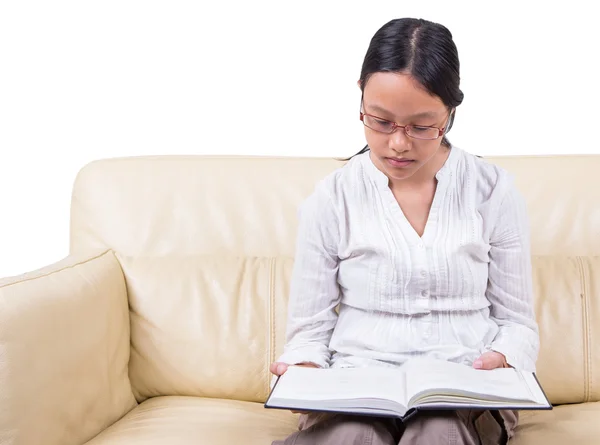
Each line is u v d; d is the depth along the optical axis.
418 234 1.77
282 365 1.72
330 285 1.81
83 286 2.02
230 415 2.01
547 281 2.14
